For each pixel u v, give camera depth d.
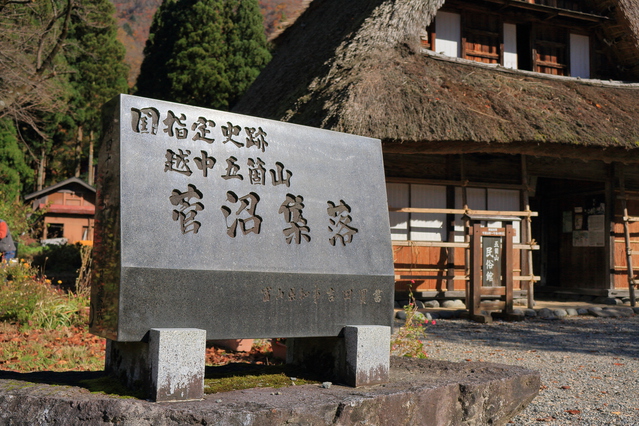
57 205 26.22
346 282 3.23
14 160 26.81
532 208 13.10
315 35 12.45
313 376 3.25
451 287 9.91
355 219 3.38
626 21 10.85
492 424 3.12
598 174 11.10
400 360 3.70
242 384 2.96
